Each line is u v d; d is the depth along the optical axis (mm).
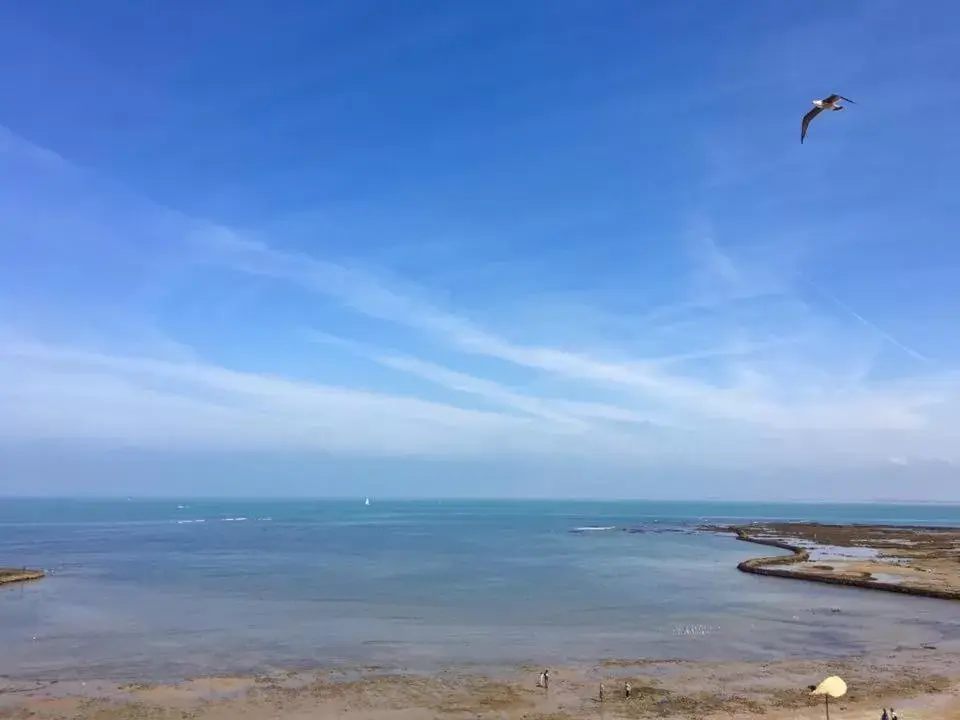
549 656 39219
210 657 38781
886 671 35625
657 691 32375
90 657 38750
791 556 88625
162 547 112812
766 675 35031
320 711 29766
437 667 36781
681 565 87375
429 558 95625
